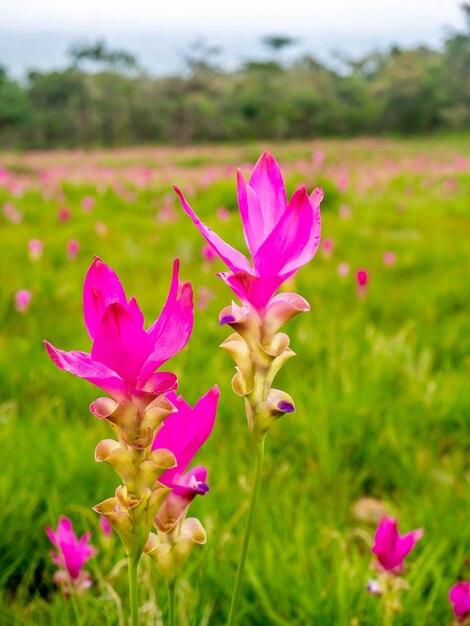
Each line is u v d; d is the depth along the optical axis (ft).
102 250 23.09
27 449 9.75
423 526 8.60
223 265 20.67
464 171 55.42
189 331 3.01
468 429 11.41
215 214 32.09
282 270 3.23
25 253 22.24
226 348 3.43
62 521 6.49
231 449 10.64
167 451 3.26
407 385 12.65
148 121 270.05
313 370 13.57
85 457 9.59
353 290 18.42
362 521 9.51
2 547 8.01
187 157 162.91
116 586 7.56
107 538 7.72
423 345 14.82
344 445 10.84
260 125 270.05
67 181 41.81
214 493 9.02
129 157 170.91
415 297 17.74
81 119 268.41
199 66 308.81
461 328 15.40
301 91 272.51
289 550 7.73
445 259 22.18
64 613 6.50
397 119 274.98
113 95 271.08
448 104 274.36
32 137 263.08
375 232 27.45
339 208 32.48
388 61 338.95
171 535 3.76
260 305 3.38
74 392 12.32
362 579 7.09
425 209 33.99
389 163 72.43
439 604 7.23
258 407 3.45
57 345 14.60
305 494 9.57
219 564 7.54
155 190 40.11
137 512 3.26
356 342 14.40
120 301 3.04
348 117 269.44
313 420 11.07
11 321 16.19
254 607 7.02
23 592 7.74
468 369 13.69
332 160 136.56
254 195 3.34
